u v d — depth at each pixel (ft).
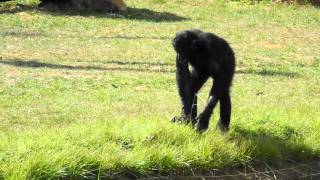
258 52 138.31
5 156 42.63
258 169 51.62
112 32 149.48
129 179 45.37
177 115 62.49
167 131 51.75
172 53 129.08
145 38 144.56
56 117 68.28
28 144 45.50
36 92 84.99
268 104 79.97
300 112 68.39
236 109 68.69
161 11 181.06
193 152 48.88
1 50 120.37
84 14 167.32
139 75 103.24
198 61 53.26
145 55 125.49
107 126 52.70
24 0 176.96
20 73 98.37
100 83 94.38
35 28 147.54
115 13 171.22
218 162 49.78
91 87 91.35
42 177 41.60
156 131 51.60
